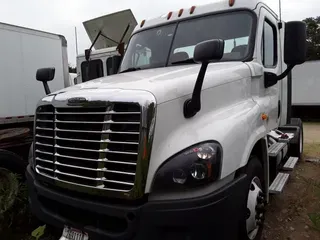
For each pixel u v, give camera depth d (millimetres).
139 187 2402
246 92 3521
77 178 2750
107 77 3699
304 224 4148
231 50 3898
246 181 2889
